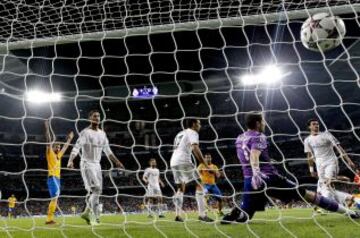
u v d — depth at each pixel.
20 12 8.02
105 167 30.22
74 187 28.31
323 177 6.68
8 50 5.88
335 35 5.24
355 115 27.80
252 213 5.32
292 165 26.58
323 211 7.24
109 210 25.33
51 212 6.94
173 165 6.79
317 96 28.53
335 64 25.00
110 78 32.16
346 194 6.25
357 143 26.69
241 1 7.49
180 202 6.71
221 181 26.78
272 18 5.70
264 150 5.12
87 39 5.84
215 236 4.28
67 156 28.16
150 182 10.95
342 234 4.16
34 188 30.11
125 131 34.38
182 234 4.54
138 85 33.53
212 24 5.77
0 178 29.91
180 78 32.50
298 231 4.47
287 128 28.70
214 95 32.28
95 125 6.34
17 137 31.95
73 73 24.11
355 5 5.58
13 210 23.98
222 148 29.48
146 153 32.09
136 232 4.85
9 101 29.97
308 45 5.37
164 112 34.38
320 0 6.74
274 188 4.91
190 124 6.46
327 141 6.73
